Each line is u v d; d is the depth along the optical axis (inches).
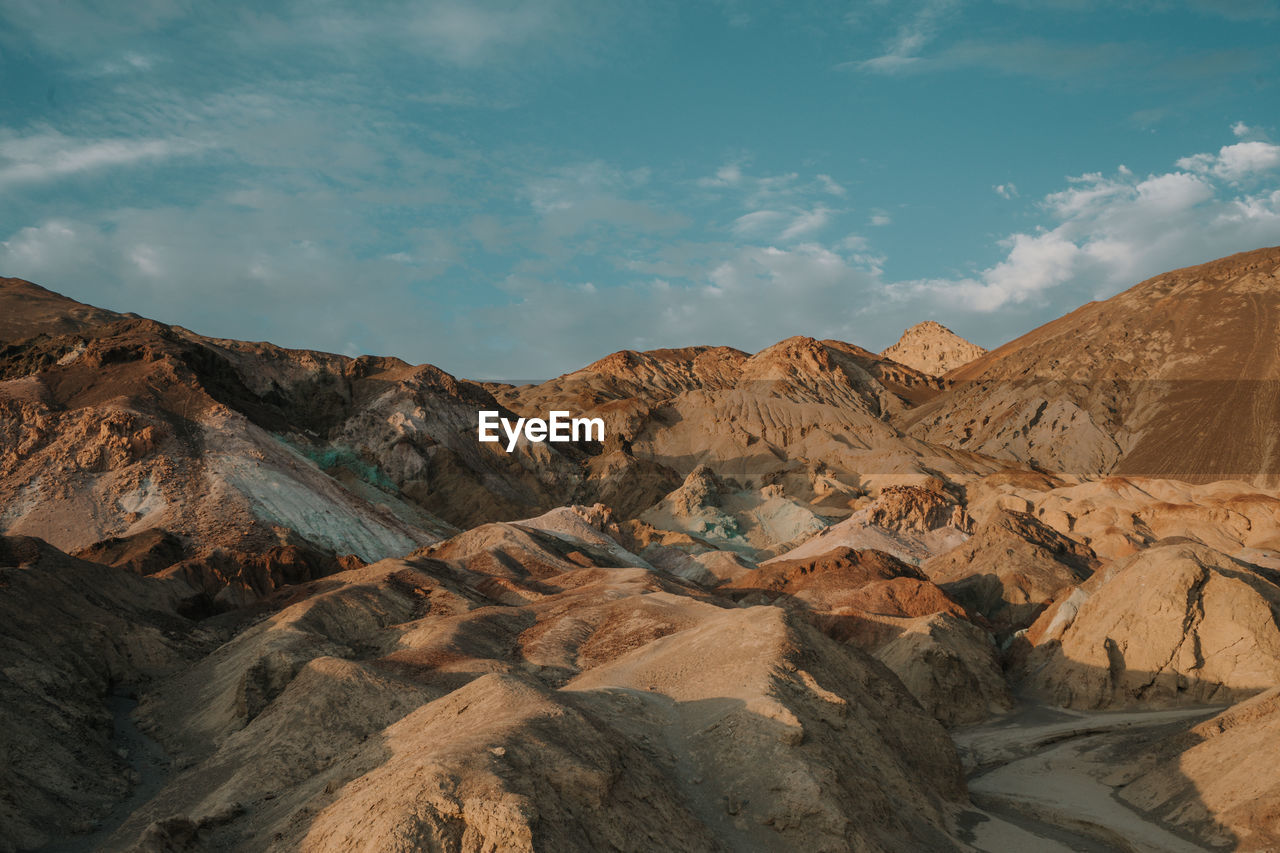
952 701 2447.1
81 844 1448.1
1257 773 1513.3
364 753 1401.3
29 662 1956.2
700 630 1957.4
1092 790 1792.6
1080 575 3698.3
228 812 1364.4
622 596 2992.1
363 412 6294.3
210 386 5226.4
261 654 2105.1
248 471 4397.1
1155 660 2354.8
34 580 2416.3
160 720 2086.6
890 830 1391.5
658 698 1672.0
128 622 2503.7
